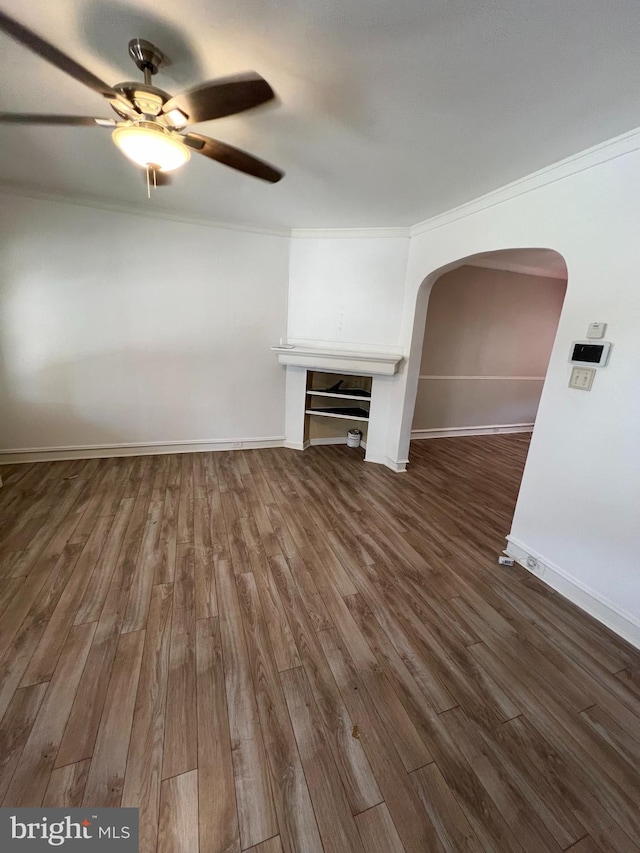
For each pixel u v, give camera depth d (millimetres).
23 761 1131
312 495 3104
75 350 3307
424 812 1072
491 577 2170
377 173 2268
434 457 4301
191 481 3215
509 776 1174
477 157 1992
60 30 1275
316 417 4379
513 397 5488
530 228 2182
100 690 1367
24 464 3352
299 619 1766
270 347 3918
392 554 2338
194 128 1836
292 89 1521
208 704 1342
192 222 3344
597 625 1839
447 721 1332
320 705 1363
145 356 3527
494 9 1093
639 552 1696
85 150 2191
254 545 2342
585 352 1887
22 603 1761
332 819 1045
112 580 1952
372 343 3689
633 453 1702
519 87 1431
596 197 1808
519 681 1511
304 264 3715
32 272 3043
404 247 3393
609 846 1021
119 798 1061
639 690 1503
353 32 1215
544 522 2160
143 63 1382
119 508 2695
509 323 5098
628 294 1697
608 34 1149
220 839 992
